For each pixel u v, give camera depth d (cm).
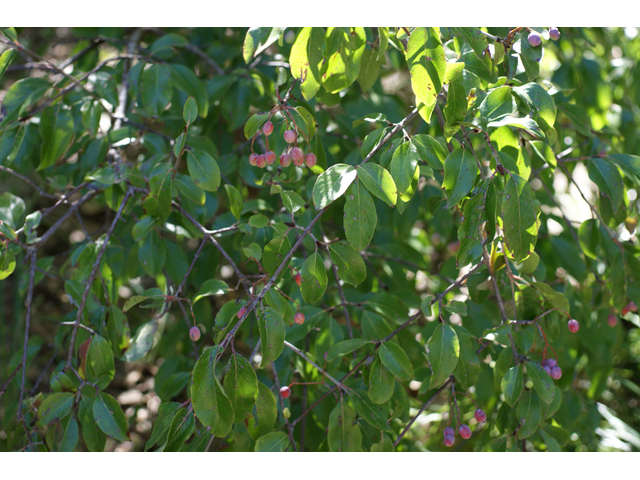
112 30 214
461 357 118
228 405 90
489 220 97
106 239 139
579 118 151
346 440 121
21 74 303
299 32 107
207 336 222
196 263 187
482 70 113
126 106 198
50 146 158
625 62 229
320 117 184
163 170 141
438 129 167
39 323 316
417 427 233
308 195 157
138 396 286
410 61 93
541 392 109
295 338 143
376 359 115
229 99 187
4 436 199
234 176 191
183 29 229
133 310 315
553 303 122
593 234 156
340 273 106
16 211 146
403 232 192
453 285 116
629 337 300
